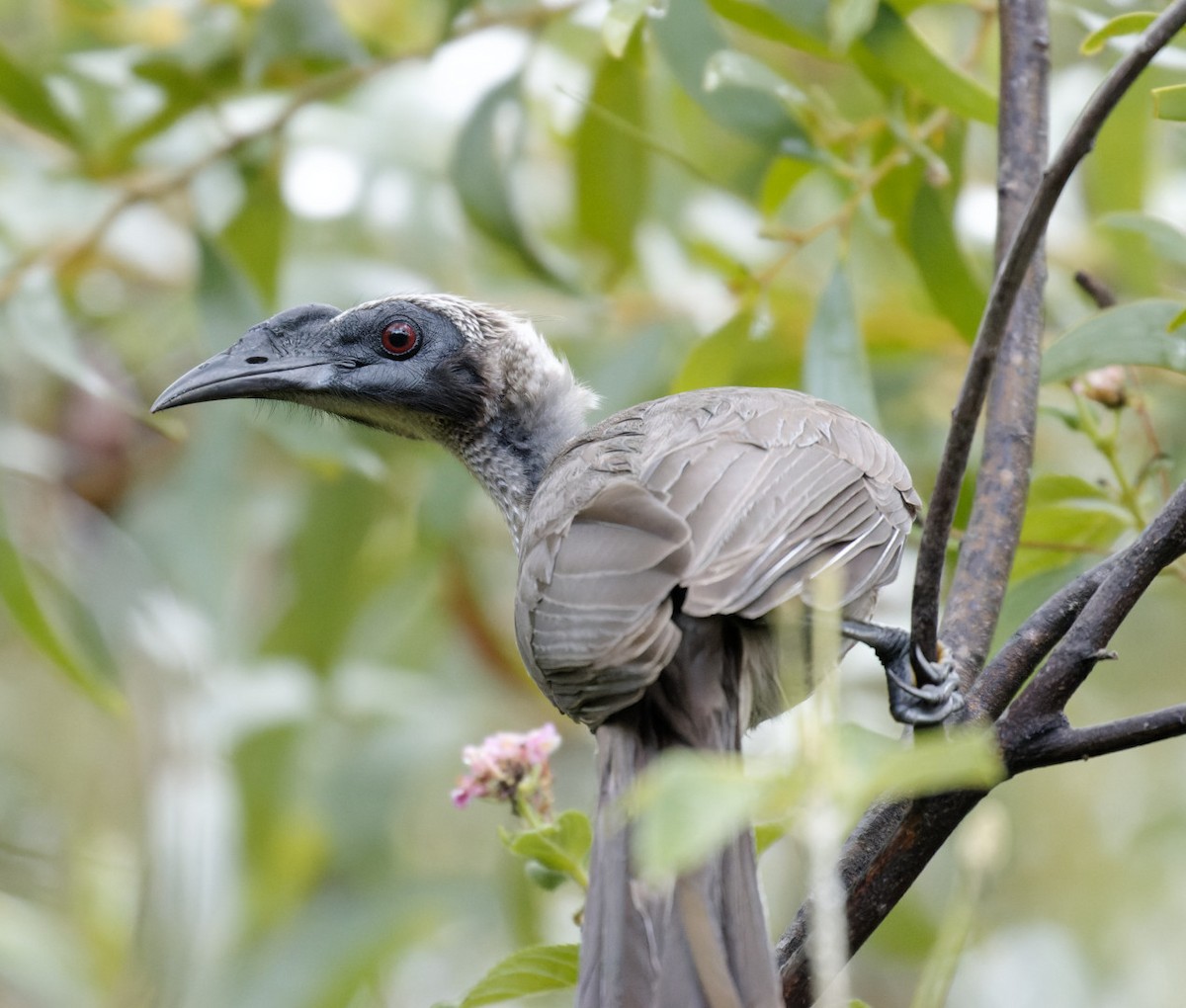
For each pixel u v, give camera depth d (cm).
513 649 1380
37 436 1358
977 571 707
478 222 1105
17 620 1094
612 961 547
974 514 724
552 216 1334
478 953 1433
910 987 1331
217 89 1120
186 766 1288
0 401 1317
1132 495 830
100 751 1395
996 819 562
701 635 625
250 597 1450
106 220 1136
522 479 900
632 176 1141
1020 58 797
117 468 1401
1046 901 1344
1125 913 1341
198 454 1315
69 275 1203
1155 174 1251
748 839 566
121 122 1241
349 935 1265
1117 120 1013
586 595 621
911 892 1260
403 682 1379
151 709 1295
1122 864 1356
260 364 908
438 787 1457
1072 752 625
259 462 1459
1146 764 1390
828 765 430
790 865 1277
